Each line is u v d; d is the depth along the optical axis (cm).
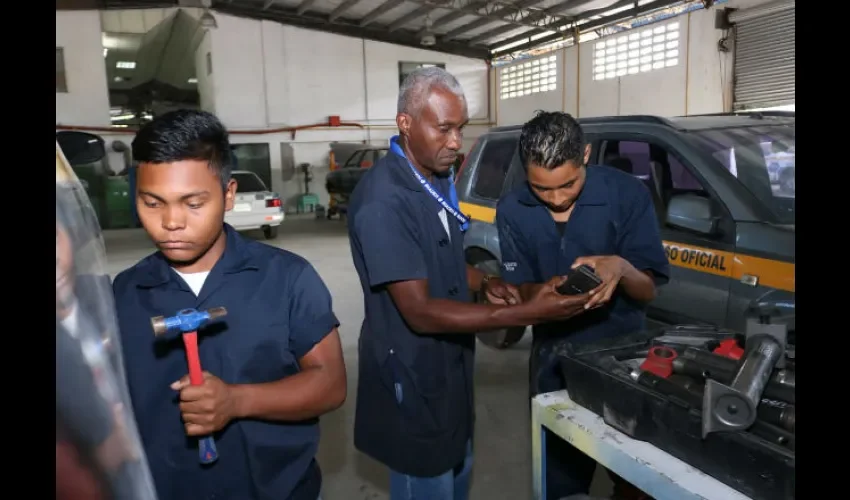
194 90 2175
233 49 1446
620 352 134
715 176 268
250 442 105
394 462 145
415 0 1274
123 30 1392
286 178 1524
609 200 168
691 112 1025
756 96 920
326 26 1506
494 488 239
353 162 1291
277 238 1037
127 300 104
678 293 271
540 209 172
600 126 332
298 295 109
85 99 1322
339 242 972
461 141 135
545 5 1239
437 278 143
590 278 129
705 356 112
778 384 101
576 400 133
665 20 1050
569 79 1314
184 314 89
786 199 262
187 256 98
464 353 150
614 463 113
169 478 104
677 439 105
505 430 291
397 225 132
